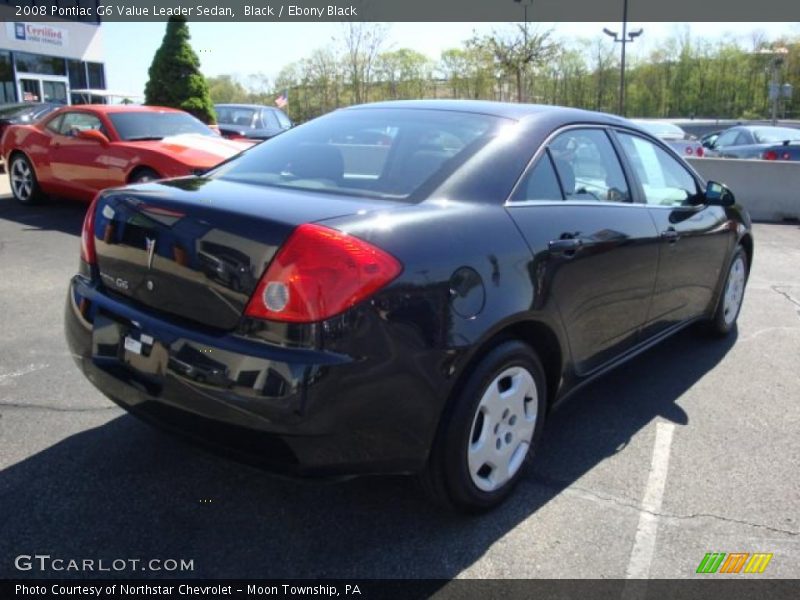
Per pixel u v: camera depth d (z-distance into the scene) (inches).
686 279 164.6
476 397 101.5
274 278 87.8
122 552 98.1
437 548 101.6
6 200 393.4
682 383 167.2
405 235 94.7
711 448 134.8
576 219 122.4
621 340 141.6
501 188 112.3
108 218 108.8
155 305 100.3
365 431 90.3
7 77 973.8
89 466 119.1
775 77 1373.0
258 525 105.3
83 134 320.8
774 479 124.0
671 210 156.5
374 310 88.6
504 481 111.9
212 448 94.7
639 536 106.2
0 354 168.2
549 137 126.0
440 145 118.4
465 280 98.3
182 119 362.0
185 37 820.0
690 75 2356.1
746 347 195.0
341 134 130.3
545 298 111.7
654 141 163.9
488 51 1114.1
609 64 1863.9
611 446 134.6
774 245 357.4
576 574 97.2
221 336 91.1
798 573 99.0
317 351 86.1
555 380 123.0
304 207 97.4
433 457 100.6
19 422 133.8
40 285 228.7
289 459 89.0
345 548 101.0
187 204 98.7
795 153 565.0
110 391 104.2
